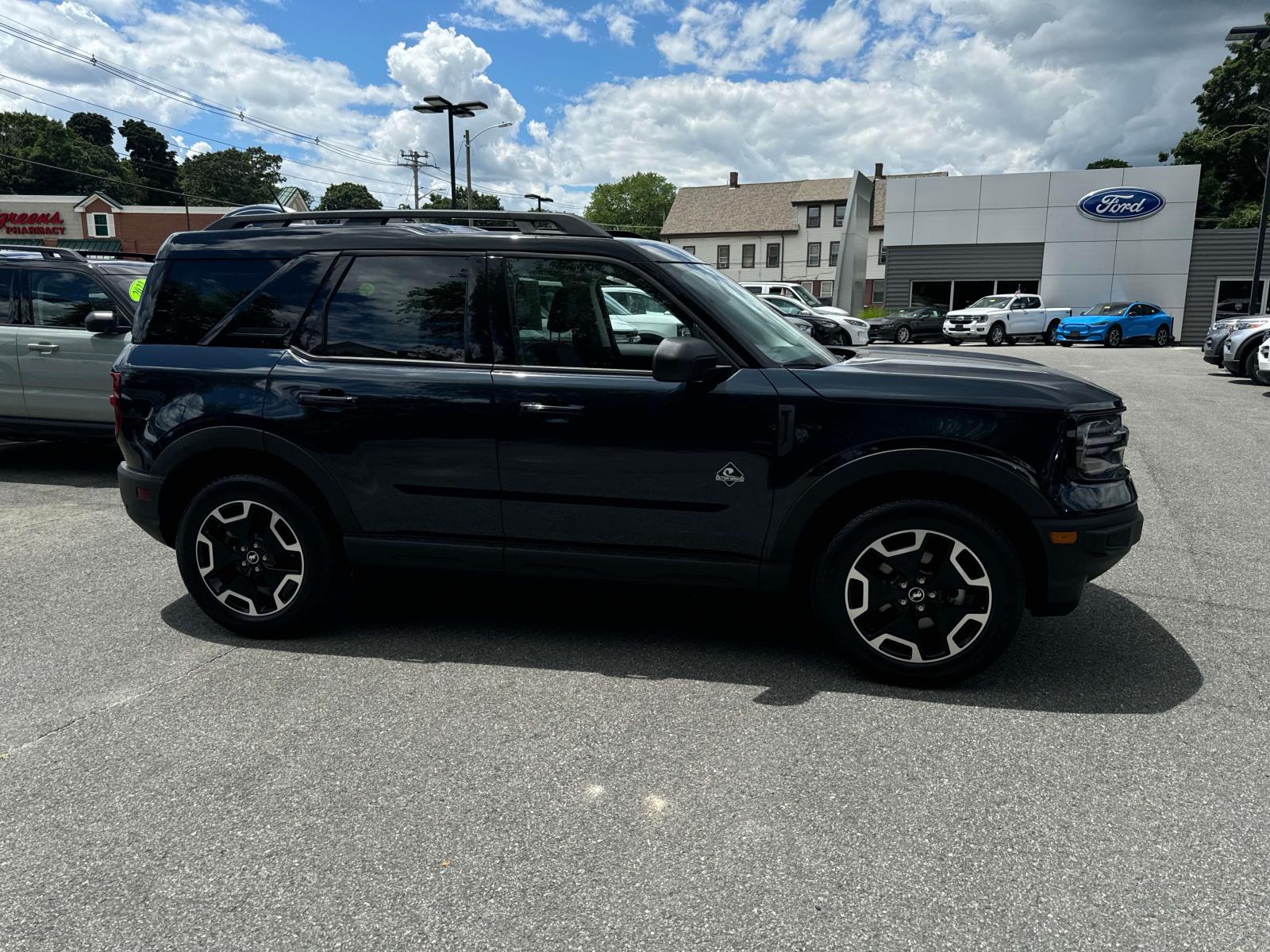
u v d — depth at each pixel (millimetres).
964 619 3123
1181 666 3447
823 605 3242
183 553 3734
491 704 3127
